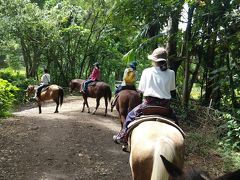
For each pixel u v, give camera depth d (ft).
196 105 39.88
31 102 69.36
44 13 79.82
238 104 39.86
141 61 57.21
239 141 31.53
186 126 37.50
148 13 43.98
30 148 29.96
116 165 28.02
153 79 17.29
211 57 44.14
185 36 43.19
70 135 34.42
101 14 79.00
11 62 98.37
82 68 88.53
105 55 89.86
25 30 77.41
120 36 81.66
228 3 38.47
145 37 46.32
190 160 28.32
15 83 72.54
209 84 44.60
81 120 42.16
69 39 84.12
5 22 74.13
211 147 30.99
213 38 40.16
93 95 47.78
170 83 17.46
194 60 47.03
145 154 13.73
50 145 31.09
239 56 39.58
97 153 30.32
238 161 28.12
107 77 92.94
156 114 17.10
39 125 37.83
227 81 38.37
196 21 42.37
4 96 45.70
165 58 17.58
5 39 78.54
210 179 8.65
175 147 13.58
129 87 34.30
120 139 18.65
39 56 84.94
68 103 62.28
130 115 18.02
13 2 74.79
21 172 25.35
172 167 9.57
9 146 30.01
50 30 79.92
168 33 45.93
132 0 43.68
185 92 42.42
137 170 14.14
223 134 33.47
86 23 85.66
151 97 17.26
